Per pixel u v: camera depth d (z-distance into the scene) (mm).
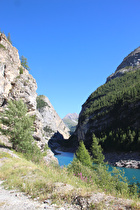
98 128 107812
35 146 26797
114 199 6840
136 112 83375
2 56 40250
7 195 7934
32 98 44906
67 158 80938
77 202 6727
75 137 154125
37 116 43188
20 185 9430
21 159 18859
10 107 27438
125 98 99438
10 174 12047
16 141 24578
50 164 19125
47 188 8484
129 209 5734
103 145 85375
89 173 14484
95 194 7441
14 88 40375
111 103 113188
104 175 13156
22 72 47406
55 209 6094
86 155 30859
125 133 76188
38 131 41469
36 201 7078
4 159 17359
